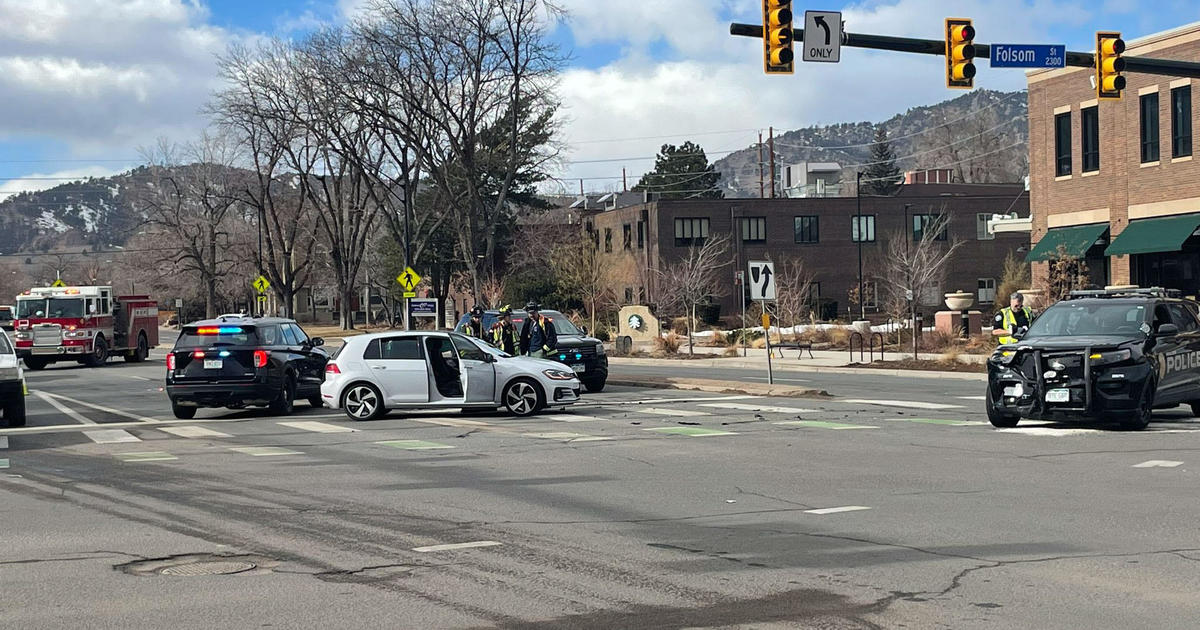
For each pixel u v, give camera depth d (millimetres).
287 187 82375
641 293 78000
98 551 8977
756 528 9547
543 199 88312
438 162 60531
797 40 21188
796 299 57750
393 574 8016
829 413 20094
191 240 85188
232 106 69125
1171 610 6719
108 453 16078
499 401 20359
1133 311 17031
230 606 7168
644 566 8164
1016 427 16984
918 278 54312
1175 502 10359
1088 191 43031
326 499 11469
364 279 99812
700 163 120812
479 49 55656
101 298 44781
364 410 20359
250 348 21734
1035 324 17641
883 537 9047
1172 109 39250
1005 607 6855
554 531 9570
